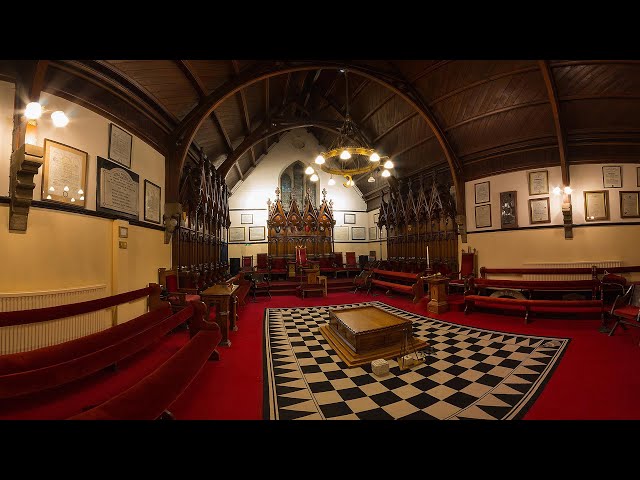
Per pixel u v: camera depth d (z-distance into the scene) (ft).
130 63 14.88
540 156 24.41
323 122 35.65
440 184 32.40
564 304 16.25
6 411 7.63
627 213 22.48
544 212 24.29
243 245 44.09
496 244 26.53
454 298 23.12
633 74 18.80
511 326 16.49
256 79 21.85
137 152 17.42
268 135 34.17
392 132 33.58
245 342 14.49
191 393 9.01
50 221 11.85
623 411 7.63
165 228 20.70
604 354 11.71
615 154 22.63
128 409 4.83
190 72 18.04
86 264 13.38
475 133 26.53
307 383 9.77
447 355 12.26
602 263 22.21
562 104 21.48
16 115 11.05
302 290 28.73
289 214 43.21
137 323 10.22
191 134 21.30
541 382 9.44
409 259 36.55
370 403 8.39
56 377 5.70
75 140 13.08
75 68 12.94
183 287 22.44
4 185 10.65
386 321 13.58
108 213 14.69
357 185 48.65
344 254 47.47
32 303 10.85
